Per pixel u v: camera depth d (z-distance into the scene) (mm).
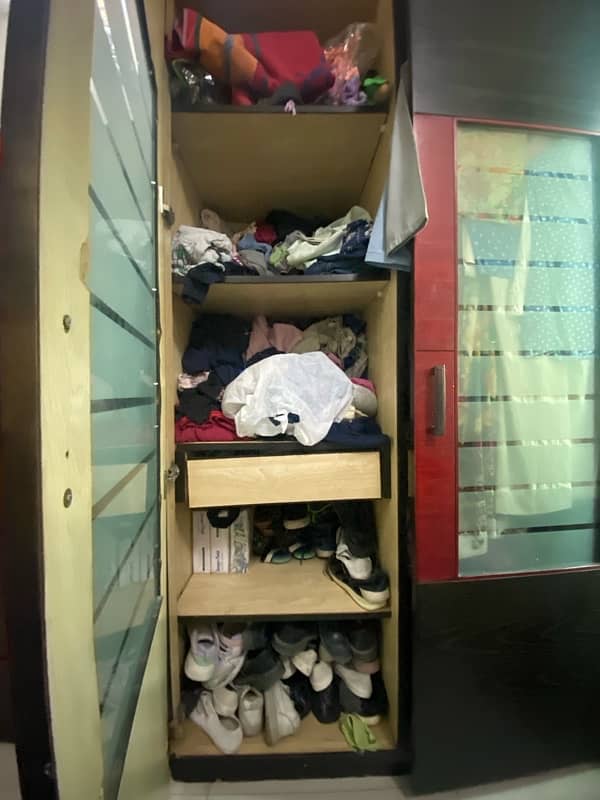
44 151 341
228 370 1189
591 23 952
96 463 506
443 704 957
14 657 328
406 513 985
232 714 1067
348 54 1038
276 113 980
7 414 323
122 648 627
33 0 336
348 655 1114
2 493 327
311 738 1061
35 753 333
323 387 1091
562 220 998
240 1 1070
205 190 1325
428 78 890
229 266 1062
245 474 1033
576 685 1009
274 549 1330
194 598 1106
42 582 332
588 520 1037
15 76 331
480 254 965
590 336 1020
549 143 981
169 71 962
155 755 844
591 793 983
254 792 986
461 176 947
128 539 665
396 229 900
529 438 1002
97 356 512
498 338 980
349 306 1305
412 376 931
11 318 324
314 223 1342
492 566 992
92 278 490
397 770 1020
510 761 992
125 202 647
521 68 929
